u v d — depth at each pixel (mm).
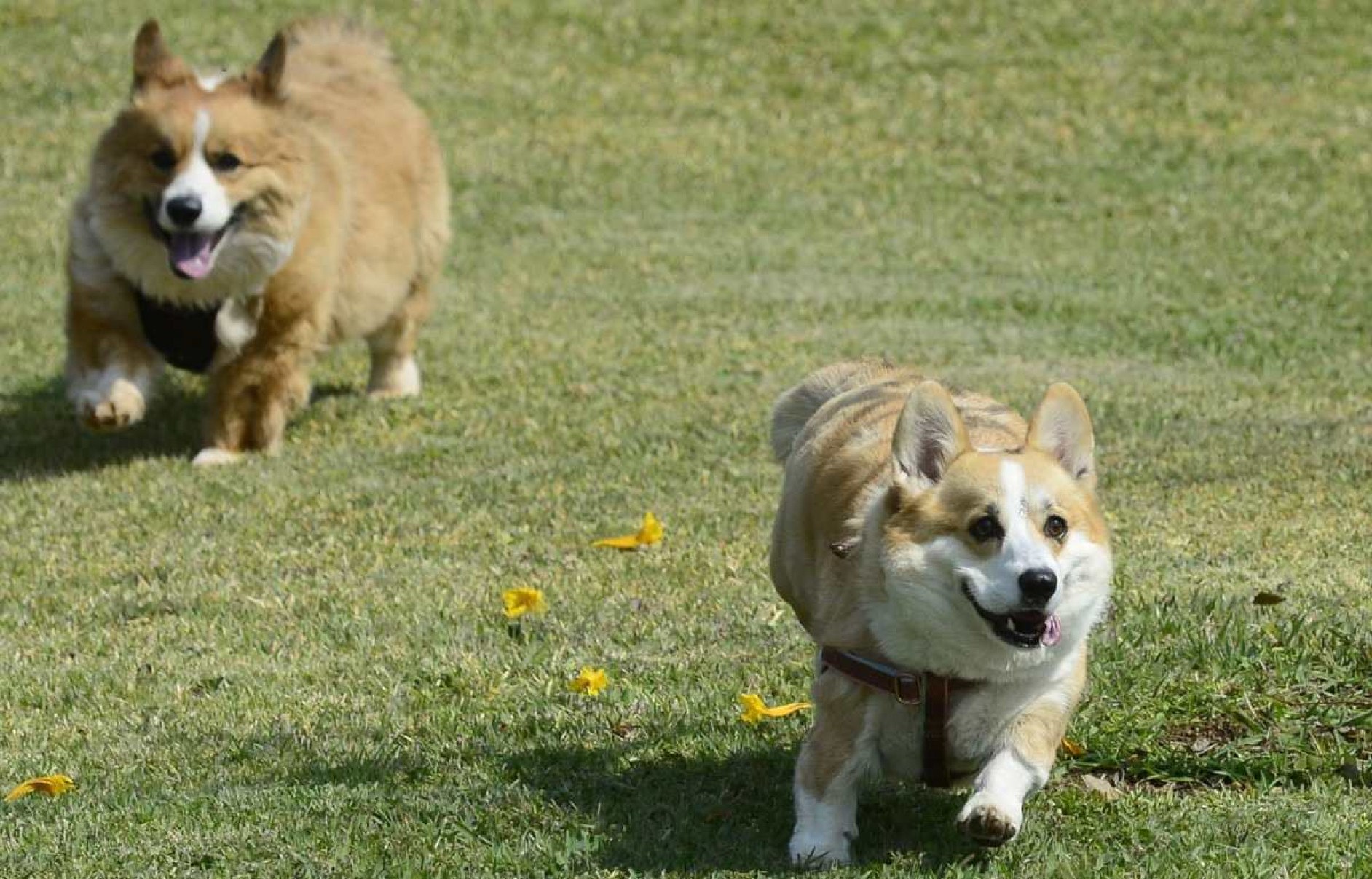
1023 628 6227
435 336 17578
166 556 11250
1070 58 28672
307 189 13422
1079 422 6781
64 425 14773
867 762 6633
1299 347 17078
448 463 13383
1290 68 28125
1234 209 23156
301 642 9586
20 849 6848
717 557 10711
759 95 27828
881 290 19656
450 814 7102
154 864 6699
